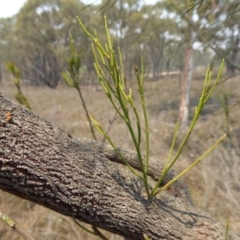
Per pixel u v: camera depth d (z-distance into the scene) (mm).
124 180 708
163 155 4223
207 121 5688
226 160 3463
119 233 690
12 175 562
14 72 1515
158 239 677
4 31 31344
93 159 685
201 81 10453
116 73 524
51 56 29125
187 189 844
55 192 600
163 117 7516
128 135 4875
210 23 2420
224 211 2762
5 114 588
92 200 635
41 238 2738
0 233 2811
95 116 7129
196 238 687
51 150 615
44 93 15188
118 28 16375
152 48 19766
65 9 24234
